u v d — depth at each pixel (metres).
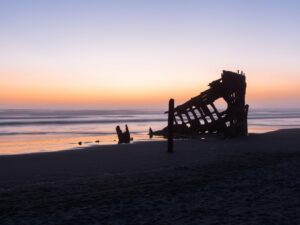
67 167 17.17
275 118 99.56
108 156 20.72
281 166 16.59
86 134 43.59
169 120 22.41
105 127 58.56
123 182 13.76
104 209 9.88
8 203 10.80
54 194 11.90
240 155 21.25
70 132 47.03
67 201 10.95
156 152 22.48
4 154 23.17
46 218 9.11
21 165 17.72
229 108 32.47
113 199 11.09
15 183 13.73
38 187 12.99
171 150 22.38
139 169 16.73
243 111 33.44
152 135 37.72
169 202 10.51
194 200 10.66
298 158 19.59
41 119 93.12
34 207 10.28
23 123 71.38
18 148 27.97
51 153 22.00
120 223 8.57
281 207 9.53
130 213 9.43
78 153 21.97
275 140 29.83
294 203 9.93
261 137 32.31
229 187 12.32
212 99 33.16
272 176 14.05
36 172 15.92
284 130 39.41
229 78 32.28
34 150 26.39
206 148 24.66
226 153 22.12
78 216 9.22
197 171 16.05
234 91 32.69
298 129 40.88
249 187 12.17
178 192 11.86
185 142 28.86
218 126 32.94
